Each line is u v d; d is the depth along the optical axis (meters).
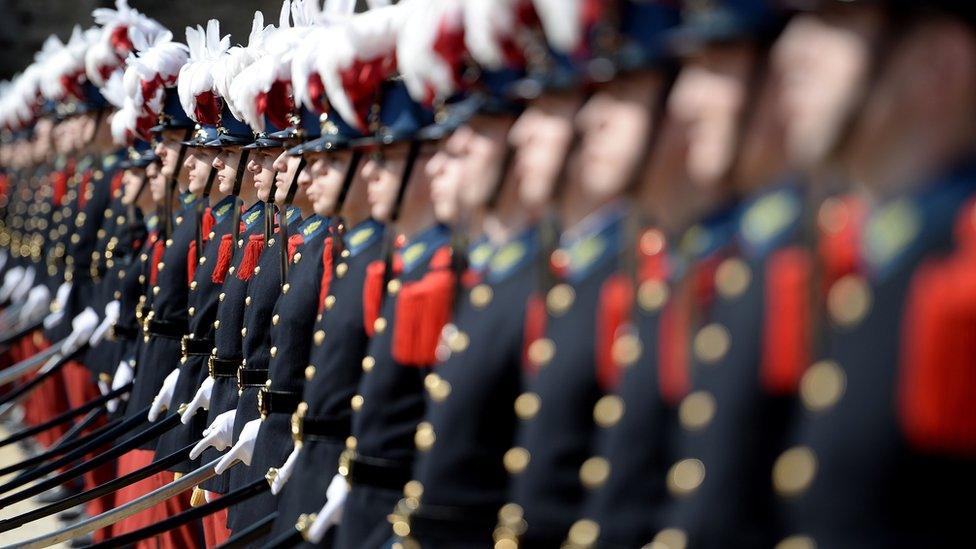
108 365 25.11
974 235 6.92
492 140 10.85
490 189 10.86
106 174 28.42
